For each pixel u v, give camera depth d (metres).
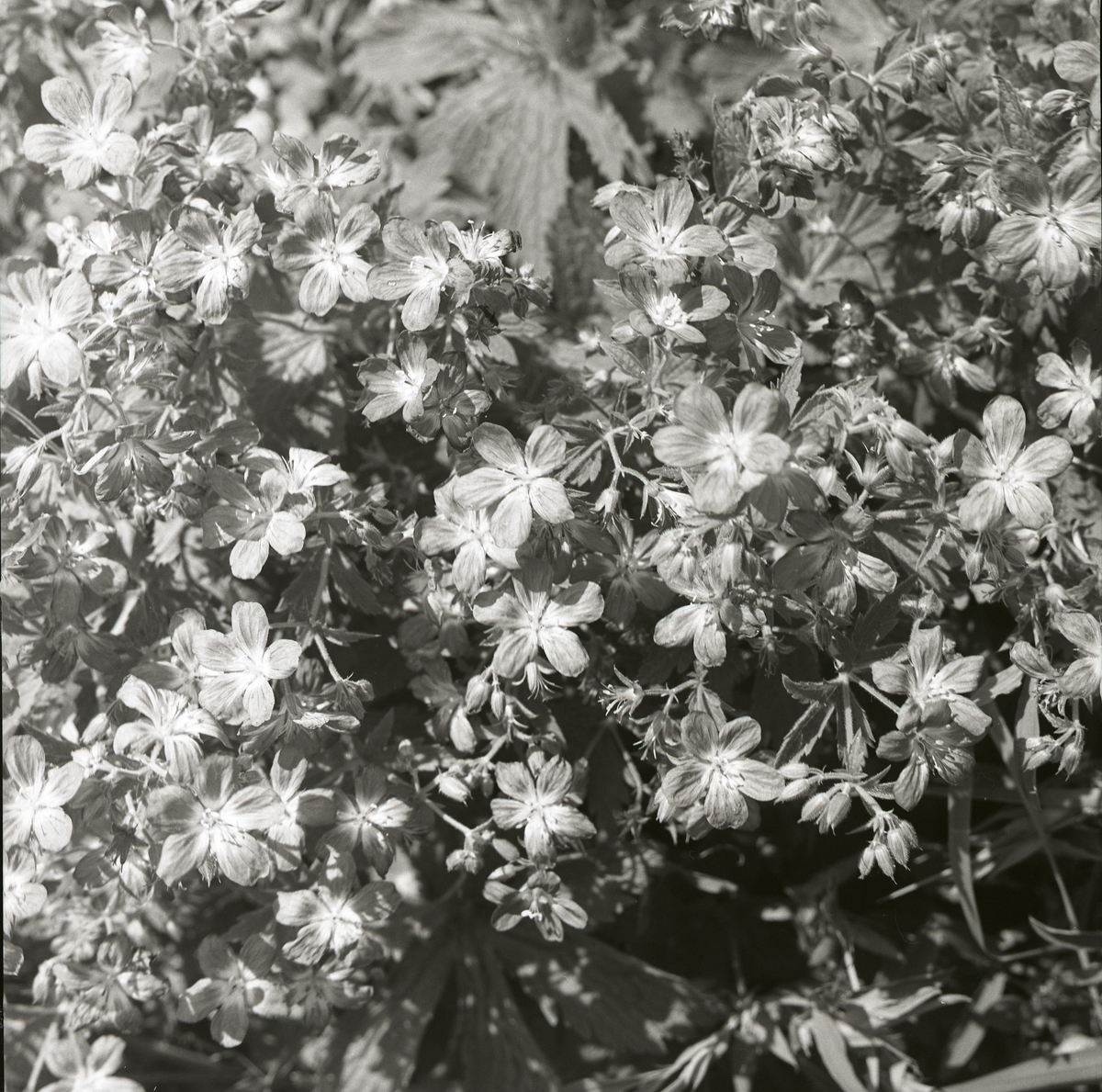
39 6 0.72
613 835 0.70
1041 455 0.61
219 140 0.65
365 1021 0.73
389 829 0.64
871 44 0.72
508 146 0.80
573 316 0.73
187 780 0.62
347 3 0.89
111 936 0.67
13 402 0.66
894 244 0.72
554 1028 0.75
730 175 0.66
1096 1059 0.69
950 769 0.61
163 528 0.68
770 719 0.66
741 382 0.63
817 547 0.60
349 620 0.69
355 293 0.63
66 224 0.66
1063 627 0.62
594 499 0.65
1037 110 0.66
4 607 0.65
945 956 0.74
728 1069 0.73
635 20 0.83
